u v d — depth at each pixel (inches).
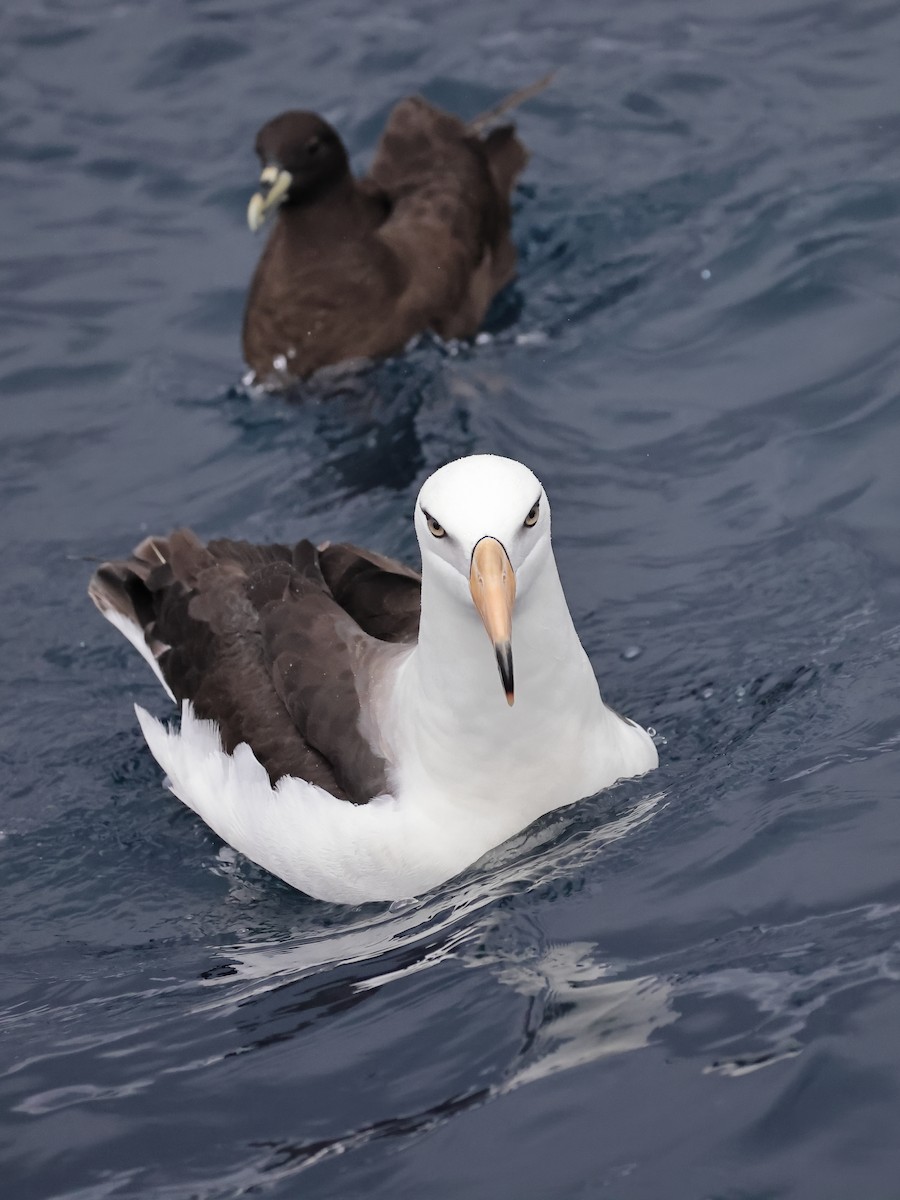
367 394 631.8
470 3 847.1
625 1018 333.1
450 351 647.8
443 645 383.9
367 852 403.5
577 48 799.7
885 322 600.7
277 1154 318.7
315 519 570.9
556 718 394.9
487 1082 325.4
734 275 647.1
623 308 648.4
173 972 398.3
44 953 418.0
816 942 343.3
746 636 475.2
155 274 709.9
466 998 352.2
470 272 664.4
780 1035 318.0
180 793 466.9
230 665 450.6
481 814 401.7
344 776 412.8
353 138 770.8
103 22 861.8
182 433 625.3
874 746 407.5
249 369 657.0
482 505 353.7
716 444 565.0
